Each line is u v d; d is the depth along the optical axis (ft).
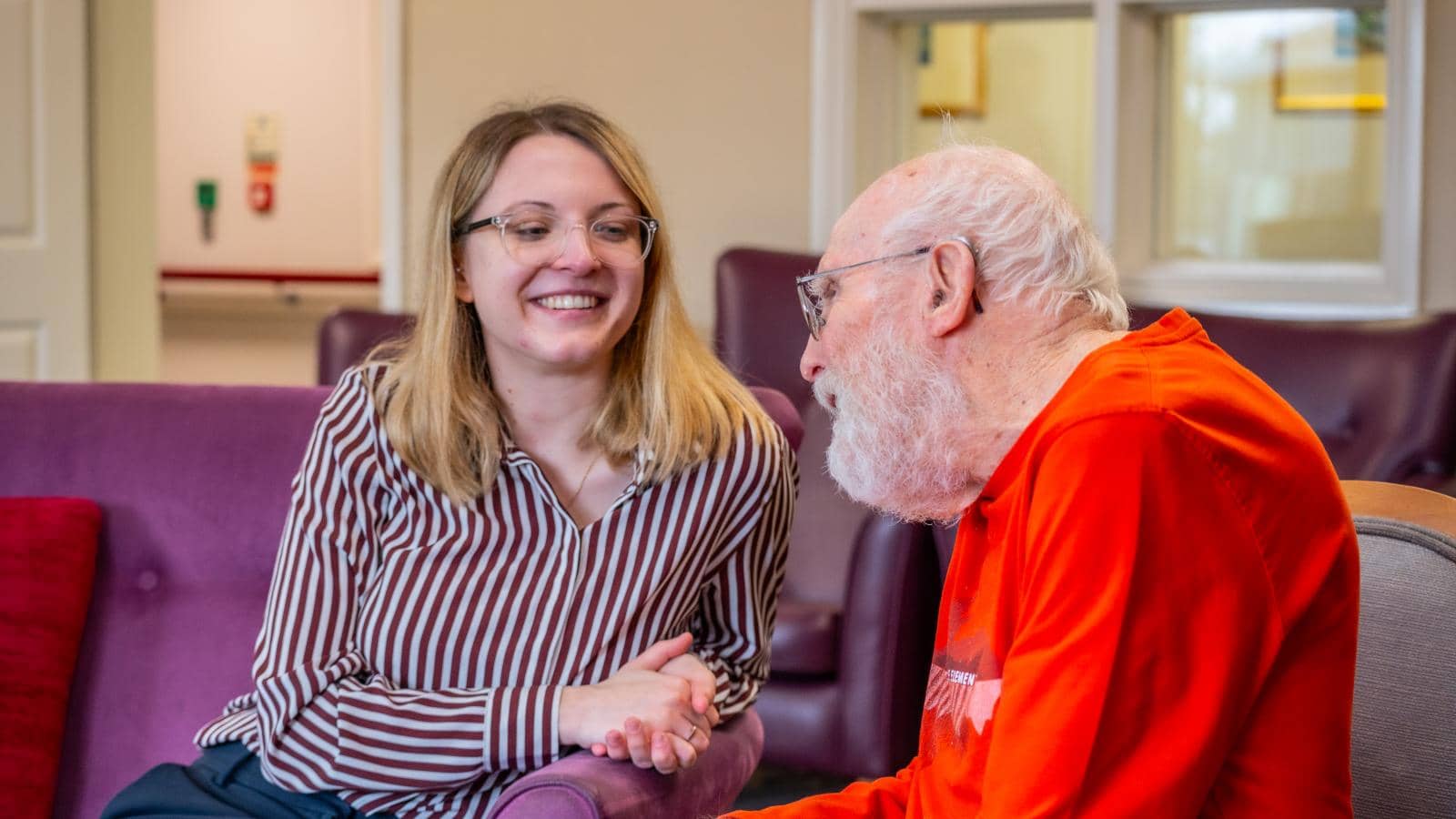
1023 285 3.98
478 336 5.69
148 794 5.34
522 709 5.03
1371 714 3.89
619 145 5.63
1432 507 4.14
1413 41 11.18
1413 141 11.25
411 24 13.88
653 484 5.54
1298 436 3.67
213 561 6.36
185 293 21.40
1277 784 3.62
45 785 5.90
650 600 5.44
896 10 12.64
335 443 5.49
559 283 5.37
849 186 12.85
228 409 6.51
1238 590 3.47
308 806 5.18
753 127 13.10
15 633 5.99
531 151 5.50
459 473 5.44
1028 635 3.57
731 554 5.74
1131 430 3.50
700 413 5.62
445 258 5.54
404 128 13.98
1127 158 12.16
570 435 5.64
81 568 6.23
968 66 16.22
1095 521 3.49
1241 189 12.39
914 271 4.09
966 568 4.26
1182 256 12.60
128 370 14.90
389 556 5.45
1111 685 3.45
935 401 4.07
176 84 21.54
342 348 10.37
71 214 13.91
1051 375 3.97
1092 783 3.46
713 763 5.21
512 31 13.64
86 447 6.47
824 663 8.75
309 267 21.49
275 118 21.39
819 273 4.29
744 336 10.91
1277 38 12.13
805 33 12.87
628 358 5.69
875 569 8.50
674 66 13.26
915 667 8.59
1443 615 3.80
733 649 5.80
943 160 4.18
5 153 13.46
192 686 6.22
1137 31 12.11
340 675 5.25
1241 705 3.51
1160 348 3.79
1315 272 11.83
